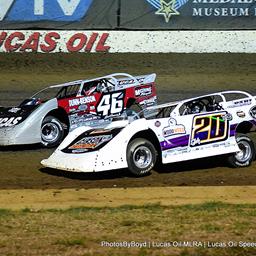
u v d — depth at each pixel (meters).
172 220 22.11
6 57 61.25
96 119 40.75
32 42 62.69
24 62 60.00
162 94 51.47
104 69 58.03
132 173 31.95
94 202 27.06
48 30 62.66
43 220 22.14
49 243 19.00
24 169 34.25
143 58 61.47
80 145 32.31
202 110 34.09
